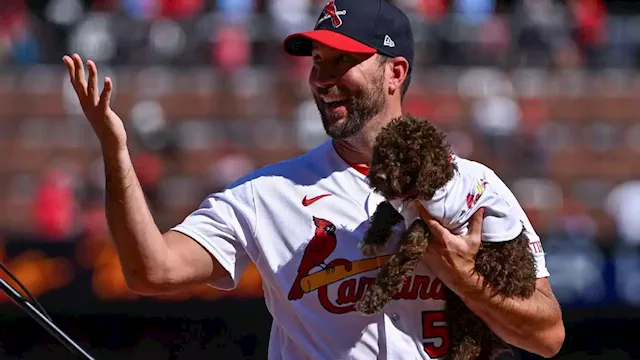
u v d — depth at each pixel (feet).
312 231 46.83
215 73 189.88
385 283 43.83
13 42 194.08
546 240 126.72
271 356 48.70
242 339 119.85
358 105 47.50
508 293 44.45
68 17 195.00
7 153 181.57
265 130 183.42
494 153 180.04
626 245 125.49
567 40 200.54
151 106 184.03
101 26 192.34
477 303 44.75
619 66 200.95
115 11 198.08
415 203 43.70
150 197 167.22
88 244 126.72
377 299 43.78
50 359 122.11
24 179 179.42
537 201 175.94
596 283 124.98
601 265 125.39
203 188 171.63
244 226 47.91
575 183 183.62
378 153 43.21
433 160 42.75
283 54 192.75
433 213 43.47
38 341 122.11
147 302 122.83
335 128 47.57
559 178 183.73
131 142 176.24
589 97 193.67
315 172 48.34
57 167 177.58
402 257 43.68
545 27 197.06
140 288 45.83
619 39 203.31
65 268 126.21
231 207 48.16
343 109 47.67
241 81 189.06
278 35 193.26
